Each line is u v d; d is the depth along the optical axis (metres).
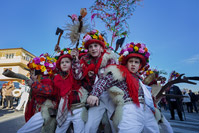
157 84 2.88
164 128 2.27
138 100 1.89
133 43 2.21
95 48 2.35
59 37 2.55
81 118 2.02
